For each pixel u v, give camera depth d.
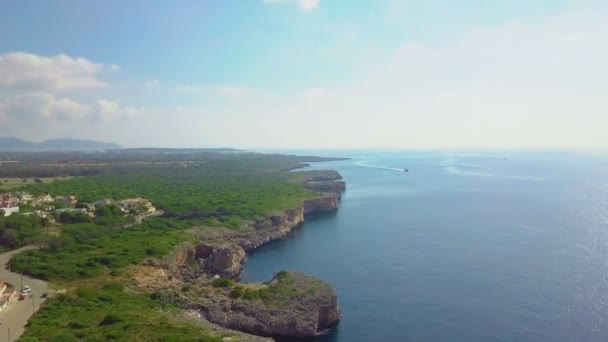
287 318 93.31
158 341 66.56
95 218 166.62
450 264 134.12
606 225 182.50
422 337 88.88
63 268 106.12
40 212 169.25
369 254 149.38
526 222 192.38
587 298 104.19
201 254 137.38
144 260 119.25
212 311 94.62
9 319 76.56
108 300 90.00
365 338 89.81
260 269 139.00
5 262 113.88
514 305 101.75
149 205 199.38
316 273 130.75
